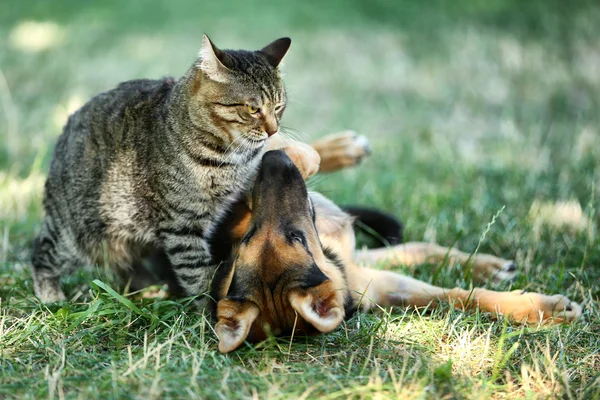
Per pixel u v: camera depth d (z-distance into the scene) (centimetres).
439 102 1228
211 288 551
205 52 589
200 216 593
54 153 660
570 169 895
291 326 497
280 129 704
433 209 812
